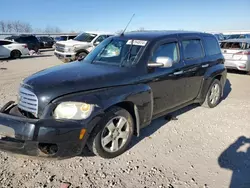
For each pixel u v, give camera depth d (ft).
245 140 13.33
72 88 9.73
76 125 9.29
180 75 14.64
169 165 10.77
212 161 11.16
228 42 34.76
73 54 40.81
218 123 15.72
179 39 15.15
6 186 9.04
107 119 10.48
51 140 8.99
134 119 12.05
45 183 9.31
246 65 32.60
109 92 10.51
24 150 9.20
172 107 14.90
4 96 20.38
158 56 13.38
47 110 9.27
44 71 11.87
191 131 14.40
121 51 13.47
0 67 39.96
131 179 9.71
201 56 17.04
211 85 18.11
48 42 95.91
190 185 9.41
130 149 12.08
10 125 9.34
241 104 19.98
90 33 44.06
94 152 10.69
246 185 9.49
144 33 15.01
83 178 9.70
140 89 11.73
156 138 13.35
